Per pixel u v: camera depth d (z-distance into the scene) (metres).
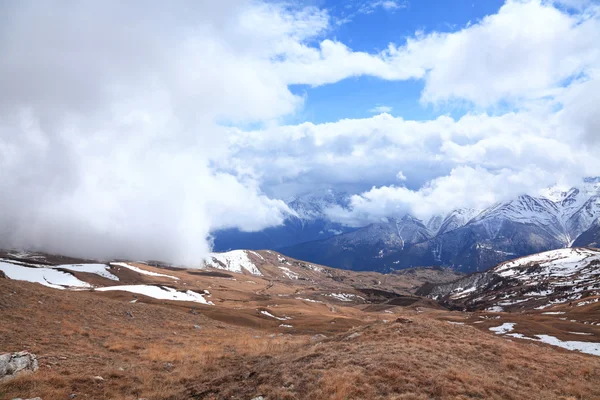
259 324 90.38
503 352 35.25
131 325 51.94
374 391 22.16
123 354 35.97
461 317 149.88
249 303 176.12
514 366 31.17
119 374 28.44
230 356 36.91
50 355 31.58
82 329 43.22
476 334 43.94
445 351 32.69
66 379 25.91
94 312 53.56
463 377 25.48
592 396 26.56
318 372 25.50
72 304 53.97
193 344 43.97
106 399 24.17
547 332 91.75
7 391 23.19
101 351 36.06
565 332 92.75
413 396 21.50
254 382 25.69
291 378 24.86
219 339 49.31
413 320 46.03
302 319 108.06
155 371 30.66
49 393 23.56
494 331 99.75
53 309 49.25
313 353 30.92
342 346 33.53
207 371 31.30
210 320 72.12
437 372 25.86
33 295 52.41
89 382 26.27
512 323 104.81
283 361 30.23
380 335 38.53
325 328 92.44
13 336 35.94
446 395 22.33
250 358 35.56
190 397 24.66
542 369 31.45
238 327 71.81
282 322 98.38
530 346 43.75
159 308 69.19
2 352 30.94
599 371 32.62
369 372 24.91
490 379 26.44
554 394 26.02
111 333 44.94
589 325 107.88
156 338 46.09
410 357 28.72
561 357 37.22
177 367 32.22
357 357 28.31
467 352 33.41
